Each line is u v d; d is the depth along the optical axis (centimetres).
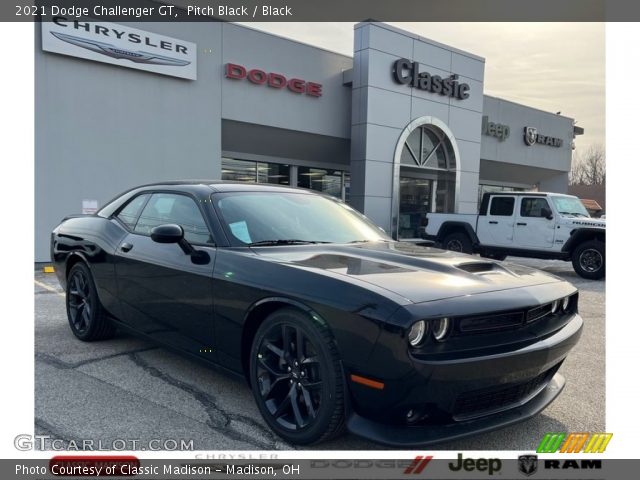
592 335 559
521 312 279
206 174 1265
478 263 338
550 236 1090
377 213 1577
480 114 1877
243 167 1545
